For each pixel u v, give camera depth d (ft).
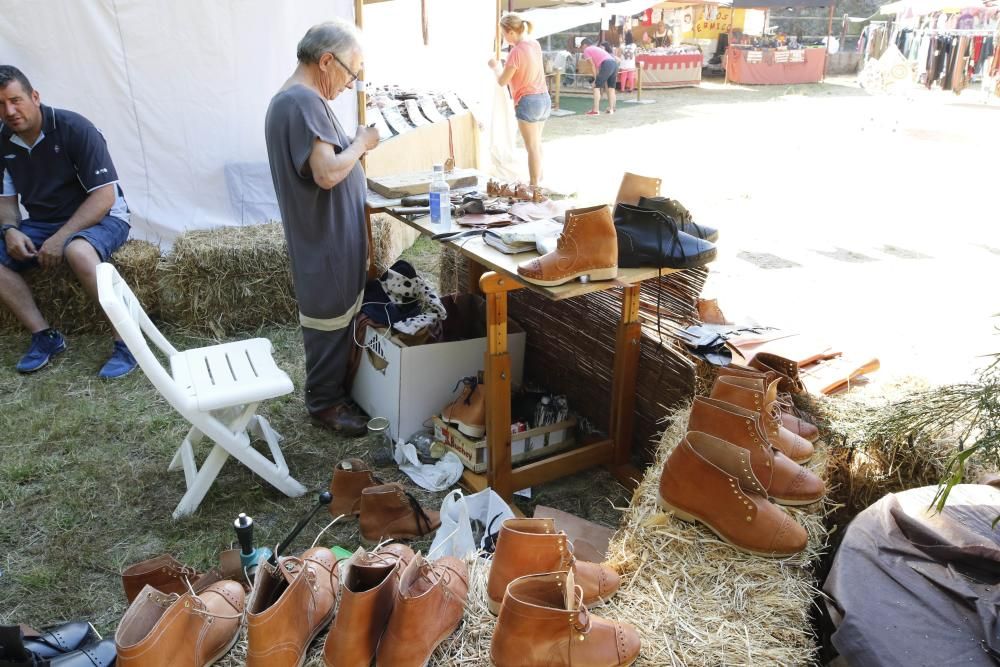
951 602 5.31
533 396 10.38
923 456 7.32
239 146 15.83
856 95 53.98
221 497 9.19
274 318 14.32
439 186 9.50
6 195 12.93
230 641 5.31
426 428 10.36
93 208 12.98
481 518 7.82
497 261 8.16
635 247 7.98
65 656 5.36
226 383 8.61
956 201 23.73
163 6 14.23
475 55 23.89
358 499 8.80
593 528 8.03
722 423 6.43
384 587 5.04
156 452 10.18
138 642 4.67
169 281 13.64
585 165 29.86
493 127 25.13
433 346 9.94
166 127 15.12
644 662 5.05
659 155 32.01
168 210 15.72
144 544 8.39
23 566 8.02
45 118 12.55
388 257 16.33
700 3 64.49
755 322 10.73
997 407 5.72
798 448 7.07
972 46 53.16
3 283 12.38
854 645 5.06
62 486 9.39
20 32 13.69
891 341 13.25
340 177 9.16
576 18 40.22
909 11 58.70
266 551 6.86
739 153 32.42
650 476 7.05
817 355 9.42
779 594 5.62
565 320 10.71
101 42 14.15
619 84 57.00
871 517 6.17
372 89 19.60
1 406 11.30
